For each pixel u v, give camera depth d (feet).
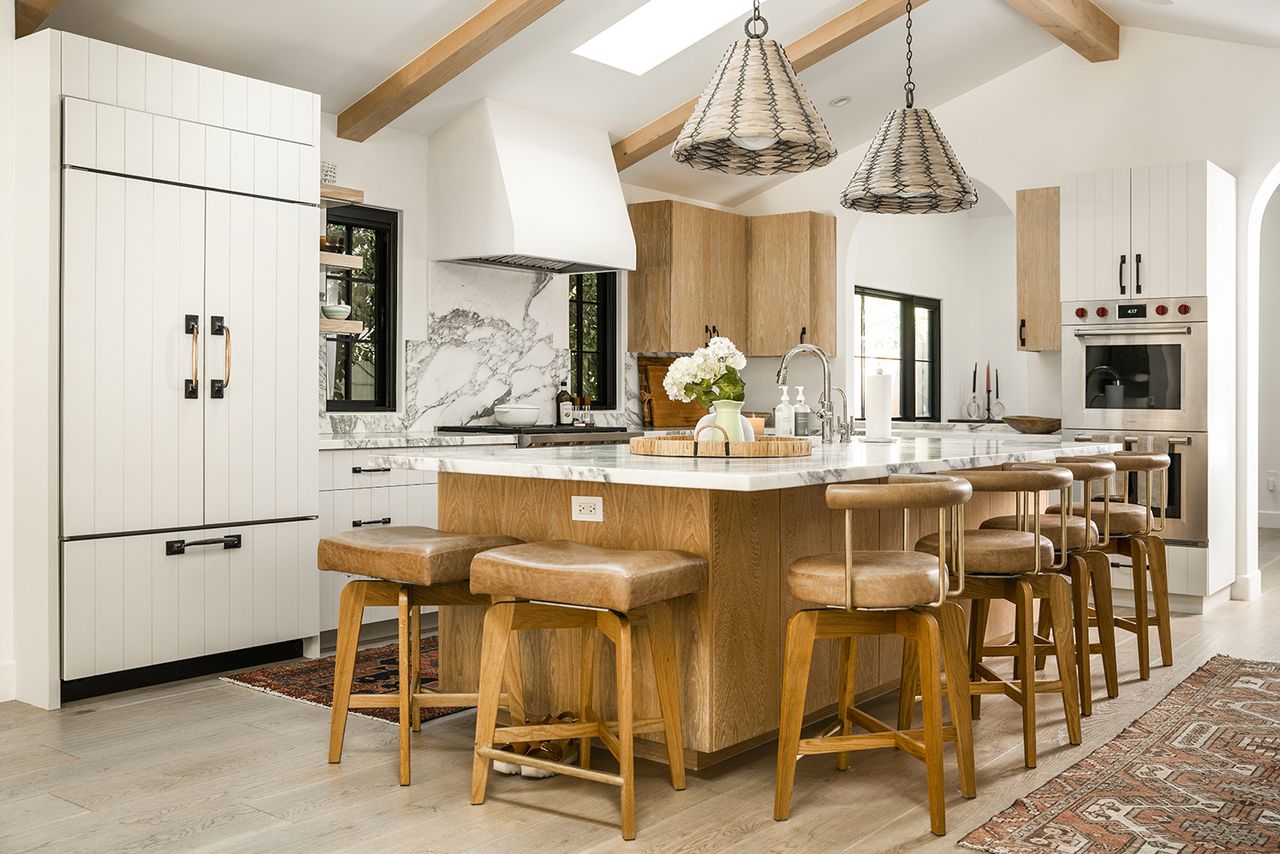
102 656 12.75
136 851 8.38
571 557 9.21
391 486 16.35
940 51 20.10
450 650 12.20
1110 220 18.90
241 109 13.92
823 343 23.68
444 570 9.96
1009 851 8.32
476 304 19.99
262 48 15.51
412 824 8.96
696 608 9.96
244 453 14.05
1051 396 21.47
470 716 12.20
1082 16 19.06
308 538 14.80
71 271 12.34
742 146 10.85
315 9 14.90
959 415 32.22
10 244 12.64
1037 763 10.53
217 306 13.70
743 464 10.18
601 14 16.66
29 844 8.51
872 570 8.87
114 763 10.48
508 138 18.49
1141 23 19.79
